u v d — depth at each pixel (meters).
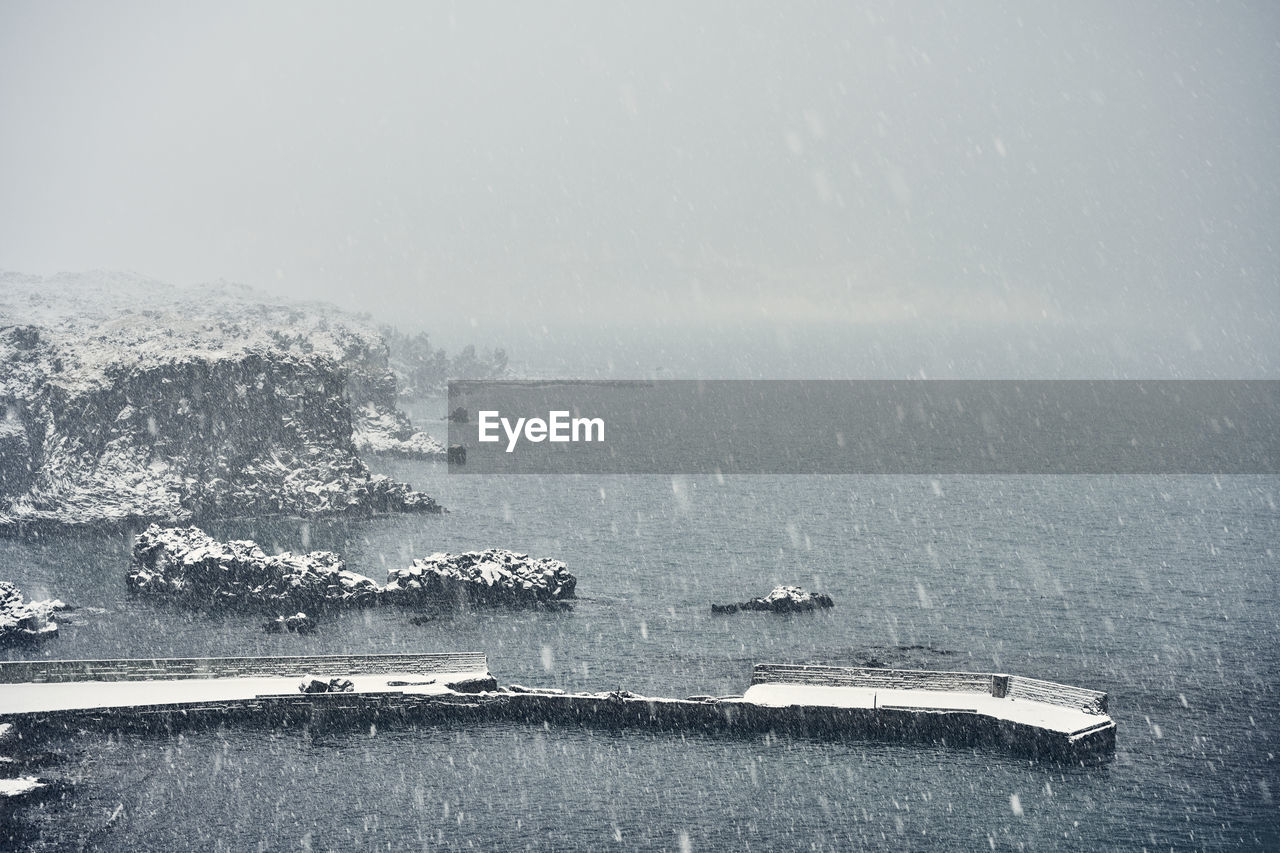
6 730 148.38
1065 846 128.62
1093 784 142.50
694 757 150.62
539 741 155.88
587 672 187.38
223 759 148.38
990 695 161.25
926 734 153.75
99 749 149.62
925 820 134.00
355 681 166.62
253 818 133.50
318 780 143.50
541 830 132.12
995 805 137.25
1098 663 194.62
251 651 196.25
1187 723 163.62
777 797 139.62
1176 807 137.00
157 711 154.38
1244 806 137.38
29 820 131.62
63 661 165.00
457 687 164.12
